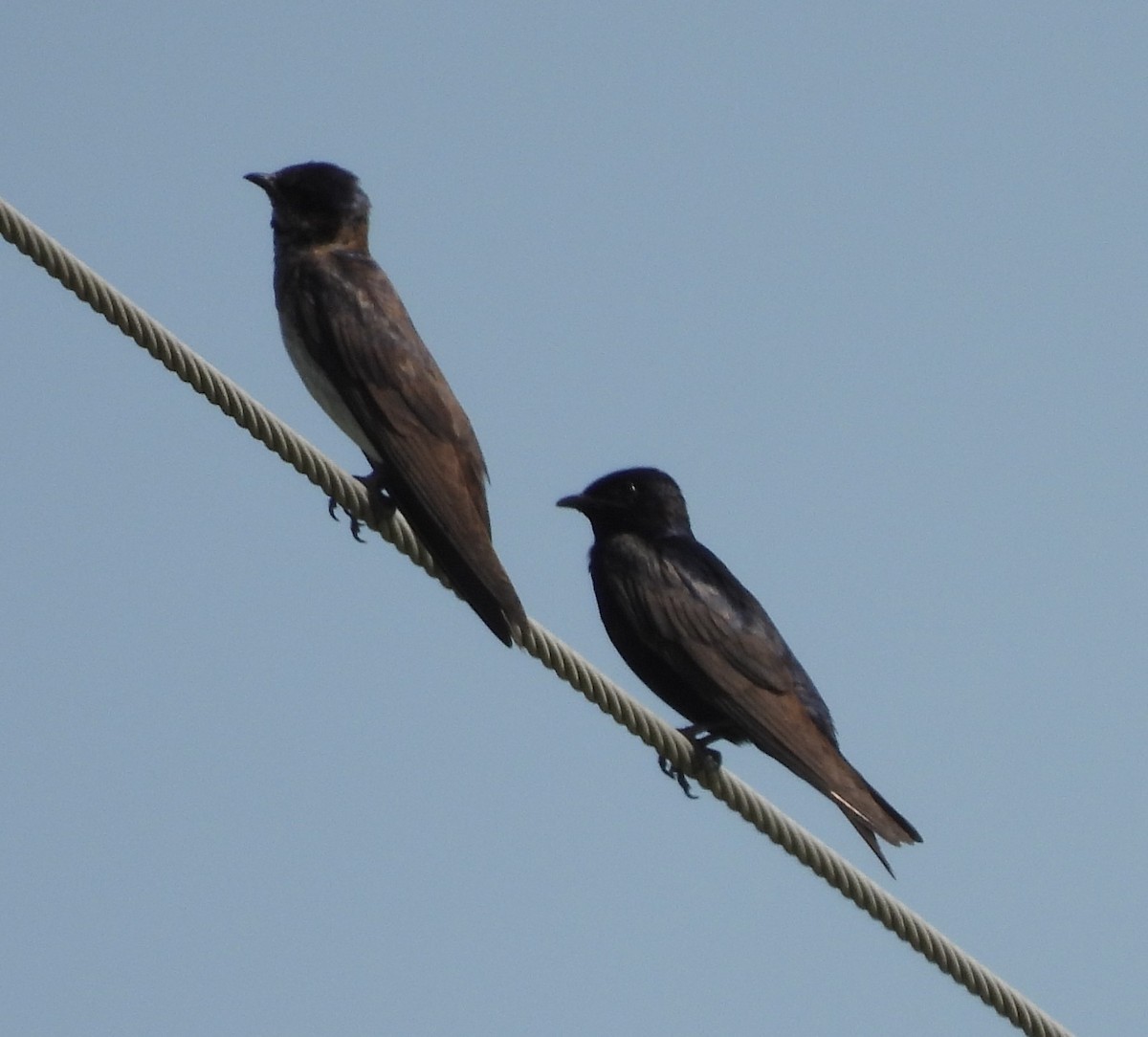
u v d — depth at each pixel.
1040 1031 12.05
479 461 13.19
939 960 11.87
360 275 13.70
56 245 10.09
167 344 10.52
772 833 12.00
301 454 11.41
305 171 13.98
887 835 12.80
